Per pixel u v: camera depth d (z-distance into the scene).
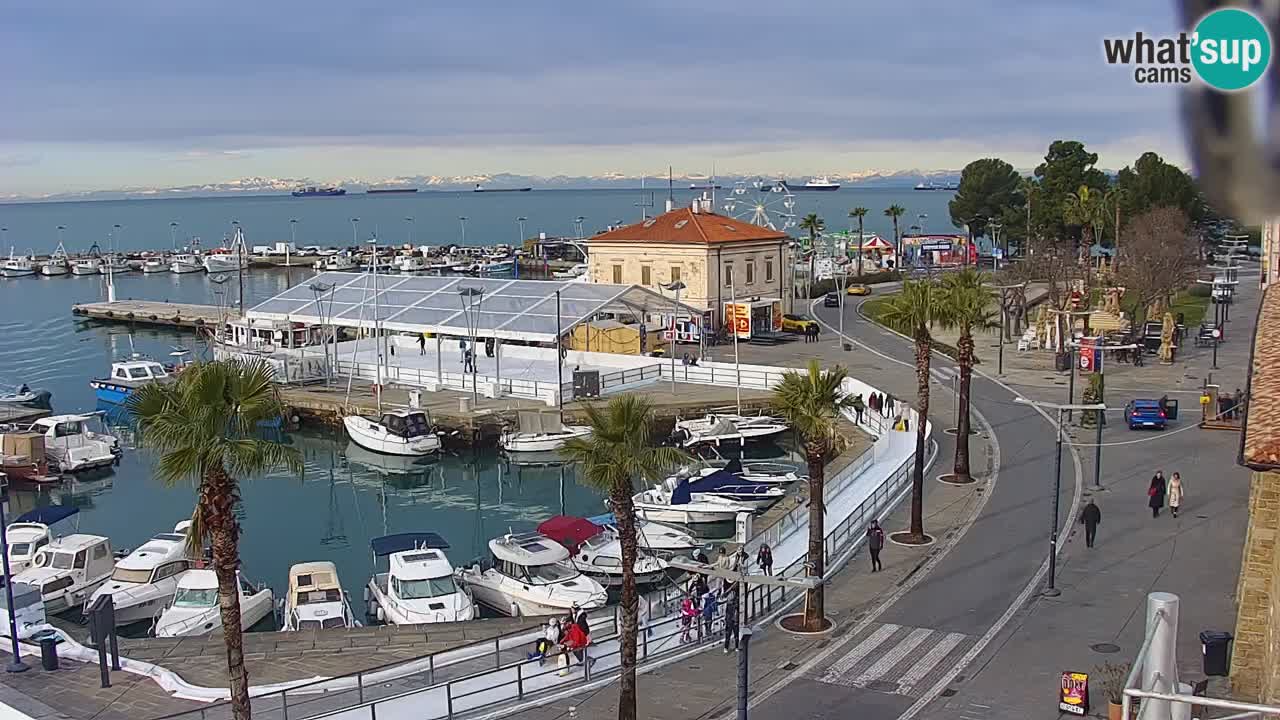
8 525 48.09
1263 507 24.77
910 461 51.62
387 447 68.69
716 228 104.31
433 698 27.97
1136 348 78.94
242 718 23.78
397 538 44.69
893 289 138.75
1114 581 35.66
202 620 38.31
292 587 39.72
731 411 71.44
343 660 31.44
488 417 70.19
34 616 33.22
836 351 92.06
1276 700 19.66
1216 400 59.22
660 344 95.31
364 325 84.19
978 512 44.62
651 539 46.19
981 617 32.97
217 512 23.33
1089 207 127.25
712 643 32.22
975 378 76.56
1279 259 35.97
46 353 116.50
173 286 192.12
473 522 56.47
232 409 23.98
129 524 57.22
